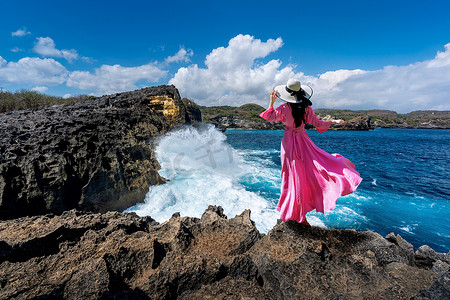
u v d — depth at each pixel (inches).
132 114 476.7
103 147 367.2
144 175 390.6
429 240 279.1
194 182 425.4
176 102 634.8
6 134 323.3
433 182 516.1
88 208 329.4
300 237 106.7
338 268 93.0
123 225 140.3
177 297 91.4
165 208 343.6
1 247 105.8
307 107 103.1
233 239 127.6
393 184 499.2
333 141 1667.1
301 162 104.7
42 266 100.5
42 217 146.4
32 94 866.1
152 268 106.2
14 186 276.1
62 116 410.3
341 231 110.7
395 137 2234.3
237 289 92.3
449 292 66.1
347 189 94.9
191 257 103.8
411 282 83.7
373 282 86.6
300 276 89.2
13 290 84.4
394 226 309.9
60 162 310.8
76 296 85.2
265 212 332.8
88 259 106.7
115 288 94.7
